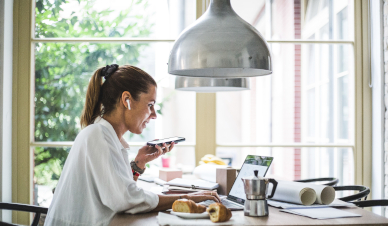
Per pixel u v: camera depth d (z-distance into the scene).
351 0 3.20
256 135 7.75
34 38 3.11
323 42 3.17
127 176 1.52
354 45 3.15
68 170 1.54
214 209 1.30
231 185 1.94
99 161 1.46
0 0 2.89
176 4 3.26
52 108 3.13
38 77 3.12
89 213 1.46
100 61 3.18
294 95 5.05
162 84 3.31
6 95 2.94
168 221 1.27
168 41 3.16
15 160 3.02
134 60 3.22
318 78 4.04
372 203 1.95
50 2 3.16
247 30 1.32
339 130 3.43
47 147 3.09
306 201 1.63
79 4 3.20
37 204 3.06
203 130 3.11
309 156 4.14
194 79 2.39
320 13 3.58
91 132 1.52
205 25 1.32
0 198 2.87
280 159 5.54
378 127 3.06
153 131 3.47
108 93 1.66
